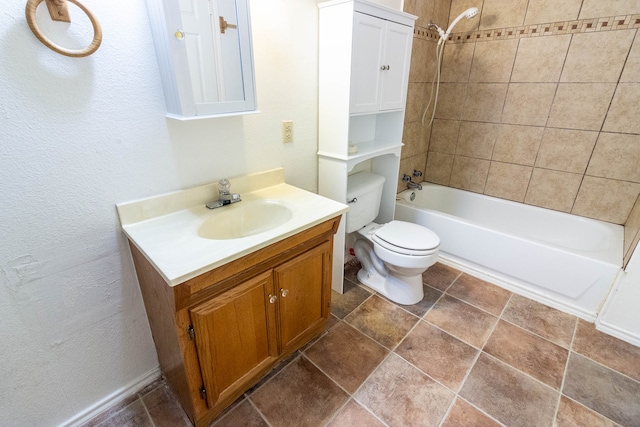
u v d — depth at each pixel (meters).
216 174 1.41
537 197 2.39
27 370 1.08
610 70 1.90
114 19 0.97
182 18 1.02
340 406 1.32
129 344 1.32
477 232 2.11
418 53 2.24
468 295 2.02
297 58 1.55
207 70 1.13
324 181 1.88
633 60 1.82
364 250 2.18
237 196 1.42
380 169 2.23
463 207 2.74
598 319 1.72
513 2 2.12
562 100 2.11
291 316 1.42
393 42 1.72
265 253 1.14
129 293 1.26
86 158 1.03
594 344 1.62
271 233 1.14
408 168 2.66
